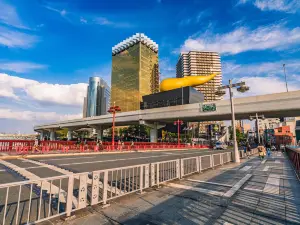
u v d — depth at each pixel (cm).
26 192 604
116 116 6594
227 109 4175
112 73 15112
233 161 1510
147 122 5969
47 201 518
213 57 14462
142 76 12988
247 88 1558
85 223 370
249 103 3872
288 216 407
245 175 884
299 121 7694
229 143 7756
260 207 460
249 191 601
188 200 512
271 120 10438
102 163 1398
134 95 12862
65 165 1255
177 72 16250
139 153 2650
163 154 2492
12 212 438
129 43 14012
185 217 401
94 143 3278
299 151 978
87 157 1850
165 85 6444
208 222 377
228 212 429
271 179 790
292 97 3356
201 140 8888
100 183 734
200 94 6288
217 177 833
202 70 14150
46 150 2161
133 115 6119
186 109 4888
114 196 514
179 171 802
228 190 612
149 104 6675
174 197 539
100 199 520
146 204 480
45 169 1075
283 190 612
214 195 558
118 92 14212
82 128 9319
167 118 5331
